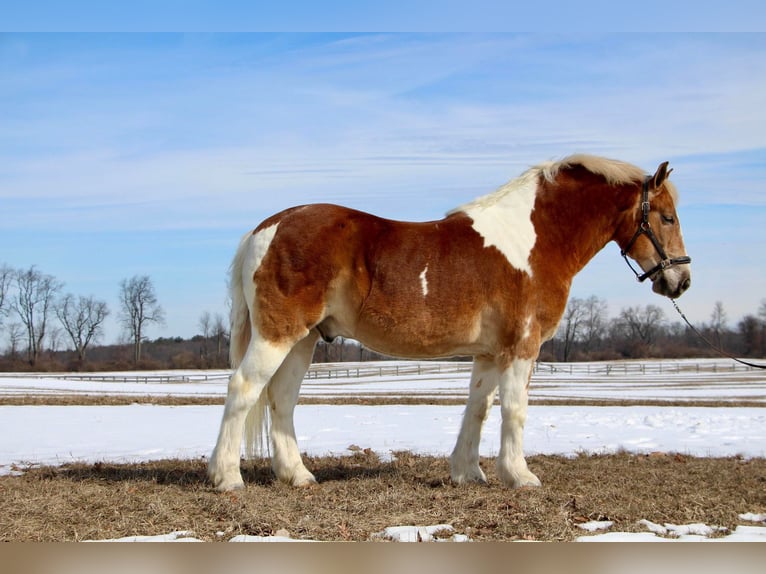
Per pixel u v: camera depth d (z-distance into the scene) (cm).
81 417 1673
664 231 745
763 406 2284
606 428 1402
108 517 592
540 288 693
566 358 9475
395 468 861
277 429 727
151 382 4597
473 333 688
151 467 865
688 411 1862
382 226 688
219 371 6775
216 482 678
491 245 687
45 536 536
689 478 780
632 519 592
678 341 11669
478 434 742
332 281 673
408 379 4794
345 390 3375
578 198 730
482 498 637
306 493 677
